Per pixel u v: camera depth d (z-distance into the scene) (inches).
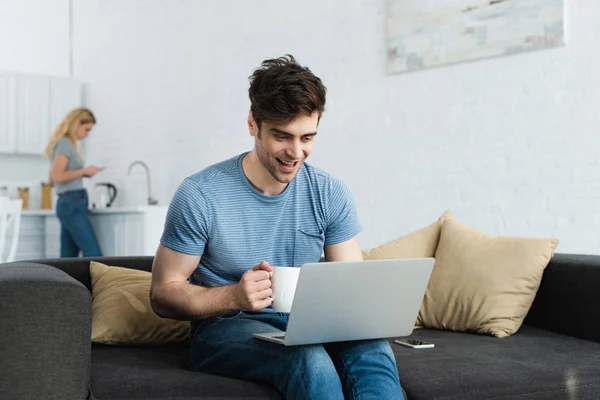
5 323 62.9
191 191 78.1
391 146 170.2
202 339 76.6
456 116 156.5
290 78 73.0
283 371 67.9
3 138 274.2
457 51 154.8
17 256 255.8
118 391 67.6
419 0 161.8
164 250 78.4
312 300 65.1
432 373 76.4
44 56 291.9
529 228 144.0
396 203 169.3
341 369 70.6
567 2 137.6
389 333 72.2
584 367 81.0
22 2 288.0
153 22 249.0
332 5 184.2
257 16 207.5
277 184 80.1
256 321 77.0
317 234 82.7
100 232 235.0
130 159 262.5
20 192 278.4
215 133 224.5
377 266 67.2
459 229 111.4
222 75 220.8
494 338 96.9
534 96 143.0
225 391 69.2
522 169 145.1
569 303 98.8
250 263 80.0
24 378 63.1
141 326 89.9
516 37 144.7
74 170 225.5
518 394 74.6
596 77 133.6
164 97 245.0
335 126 183.6
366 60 175.6
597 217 133.6
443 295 105.6
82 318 65.9
